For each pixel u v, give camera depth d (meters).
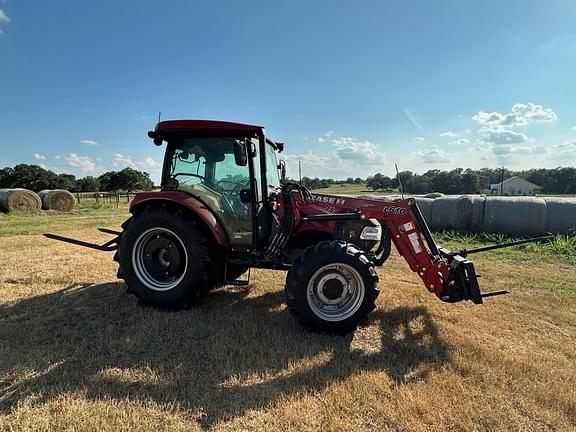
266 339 3.13
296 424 2.08
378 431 2.04
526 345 3.12
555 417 2.20
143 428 2.03
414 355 2.89
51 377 2.50
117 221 12.57
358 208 3.77
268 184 4.20
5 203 16.09
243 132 3.84
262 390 2.39
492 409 2.25
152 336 3.14
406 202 3.64
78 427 2.02
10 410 2.16
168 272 3.89
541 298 4.31
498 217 8.51
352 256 3.29
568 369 2.72
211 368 2.64
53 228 10.55
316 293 3.35
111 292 4.30
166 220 3.74
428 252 3.59
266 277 5.05
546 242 7.60
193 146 4.00
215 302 4.04
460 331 3.36
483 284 4.89
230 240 3.96
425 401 2.28
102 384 2.43
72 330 3.26
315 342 3.10
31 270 5.31
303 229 3.95
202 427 2.06
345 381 2.49
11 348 2.91
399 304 4.04
